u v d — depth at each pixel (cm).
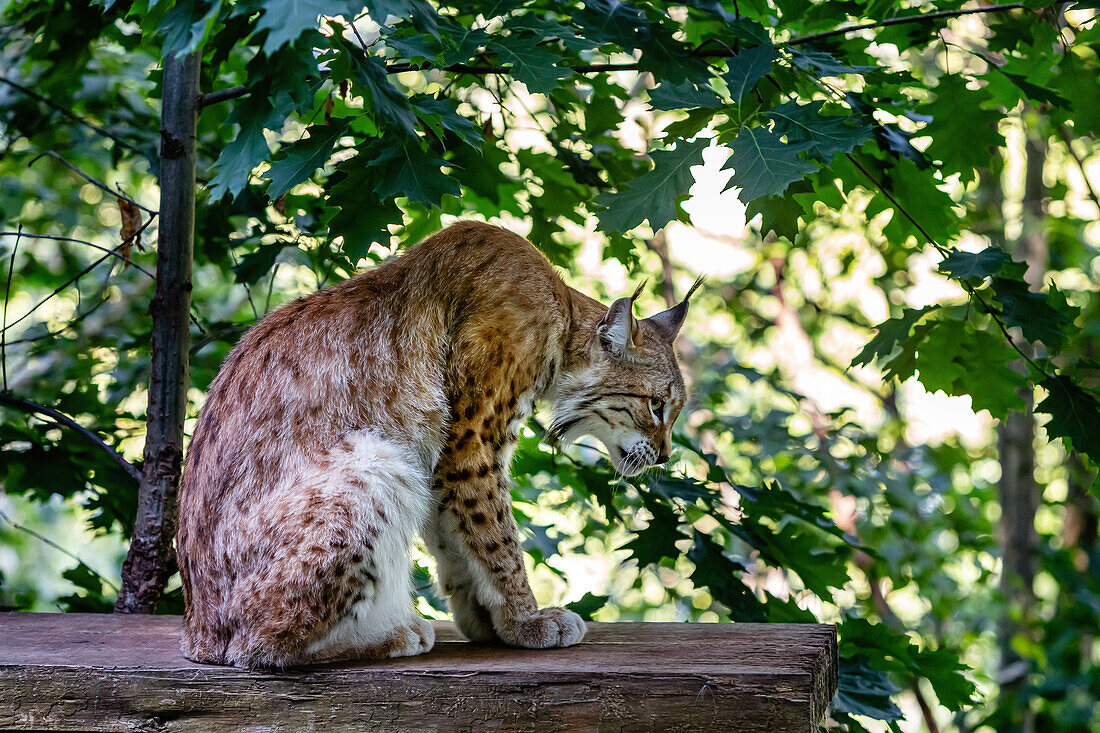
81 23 674
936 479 1145
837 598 1172
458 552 464
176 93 589
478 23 624
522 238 522
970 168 618
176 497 582
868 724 1010
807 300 1625
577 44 477
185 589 438
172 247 586
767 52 467
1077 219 1366
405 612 438
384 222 488
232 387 443
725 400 1122
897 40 621
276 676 390
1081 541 1466
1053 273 1495
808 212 636
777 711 365
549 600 1277
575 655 420
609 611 1330
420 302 469
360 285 475
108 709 395
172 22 391
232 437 430
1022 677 1314
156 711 392
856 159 598
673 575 1319
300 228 672
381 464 424
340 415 435
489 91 647
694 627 484
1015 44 641
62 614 538
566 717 375
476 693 380
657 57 489
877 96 602
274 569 400
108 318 866
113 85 804
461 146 620
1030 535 1363
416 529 436
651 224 443
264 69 385
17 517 1323
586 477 684
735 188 423
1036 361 567
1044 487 1541
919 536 1069
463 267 480
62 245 927
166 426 582
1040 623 1320
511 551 459
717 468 618
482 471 457
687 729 368
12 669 400
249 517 413
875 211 642
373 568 411
